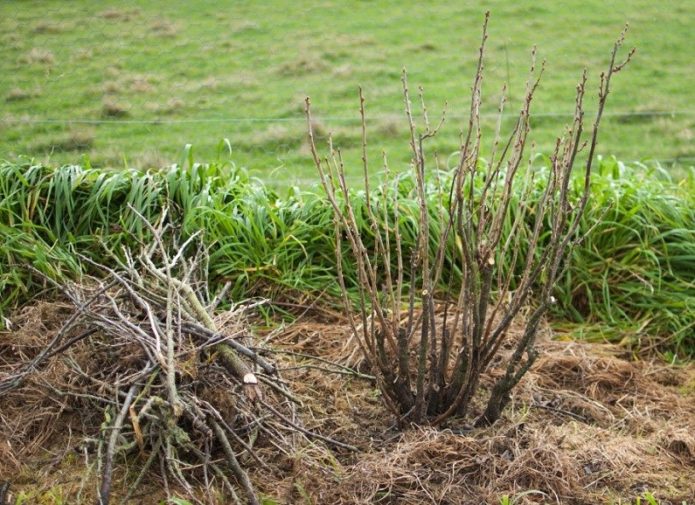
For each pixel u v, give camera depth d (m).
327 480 3.06
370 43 10.27
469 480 3.06
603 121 8.41
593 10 12.09
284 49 9.60
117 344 3.18
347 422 3.42
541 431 3.36
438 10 11.86
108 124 6.98
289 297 4.31
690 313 4.25
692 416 3.61
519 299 3.16
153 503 2.93
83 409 3.29
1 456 3.12
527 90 3.13
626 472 3.16
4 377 3.45
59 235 4.42
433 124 8.05
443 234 3.15
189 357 3.09
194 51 9.03
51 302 4.06
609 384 3.83
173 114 7.49
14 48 7.93
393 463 3.09
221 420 2.94
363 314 3.18
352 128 7.75
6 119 6.58
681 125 8.31
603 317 4.35
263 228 4.50
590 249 4.53
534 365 3.88
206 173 4.73
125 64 8.25
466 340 3.22
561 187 3.20
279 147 7.15
